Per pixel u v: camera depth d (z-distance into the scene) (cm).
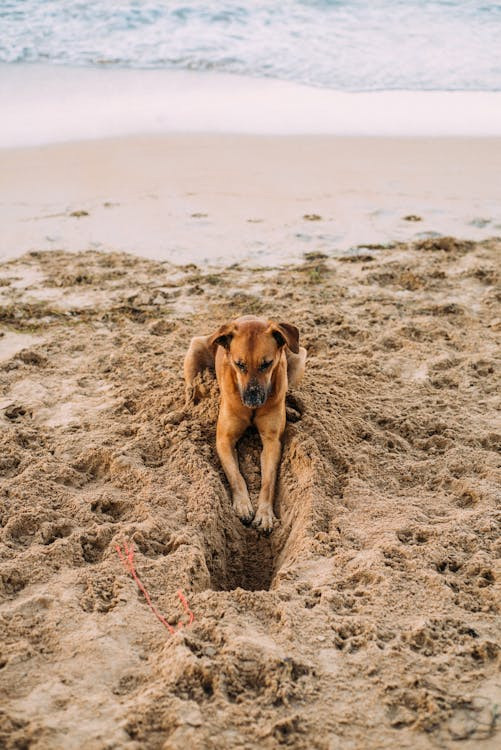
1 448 191
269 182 380
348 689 130
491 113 491
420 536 164
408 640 139
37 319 258
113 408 211
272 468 191
